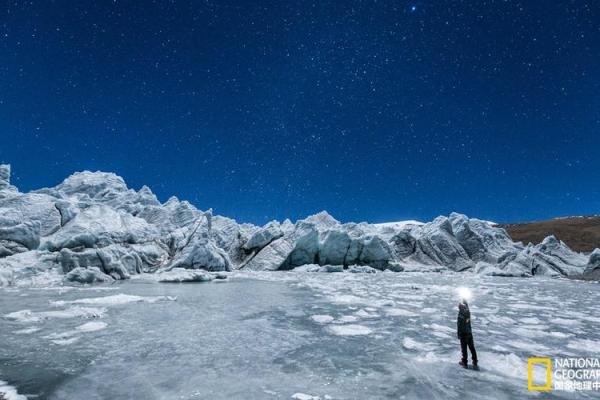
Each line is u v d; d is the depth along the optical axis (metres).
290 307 18.14
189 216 61.28
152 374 8.45
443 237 56.97
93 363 9.20
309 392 7.50
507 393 7.61
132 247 42.47
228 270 47.31
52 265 31.50
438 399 7.23
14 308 16.80
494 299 22.28
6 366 8.96
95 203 51.41
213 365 9.13
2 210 37.47
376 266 52.50
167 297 20.59
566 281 38.22
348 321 14.87
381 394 7.44
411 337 12.23
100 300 19.25
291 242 55.22
